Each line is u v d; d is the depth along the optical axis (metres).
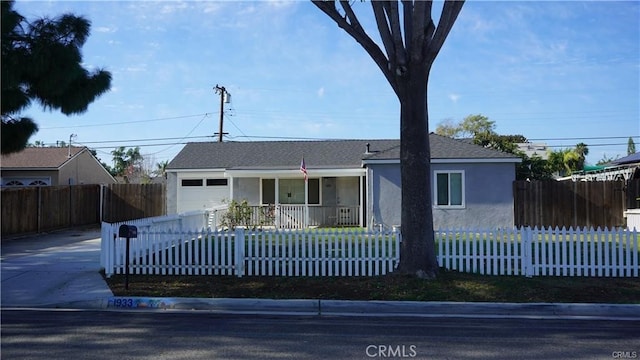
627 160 25.66
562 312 8.61
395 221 20.02
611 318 8.30
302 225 22.83
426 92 10.23
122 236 9.90
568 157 40.53
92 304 9.11
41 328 7.45
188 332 7.22
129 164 58.28
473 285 9.66
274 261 11.02
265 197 24.97
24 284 10.27
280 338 6.90
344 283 10.01
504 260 10.66
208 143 28.14
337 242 10.76
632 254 11.01
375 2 9.84
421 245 10.12
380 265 11.20
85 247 15.63
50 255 13.79
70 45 13.00
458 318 8.27
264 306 9.02
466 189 19.94
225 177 25.22
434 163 20.05
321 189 24.66
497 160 19.78
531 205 20.08
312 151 26.38
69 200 22.66
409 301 8.92
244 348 6.40
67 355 6.08
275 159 25.58
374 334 7.14
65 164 32.78
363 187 23.69
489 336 7.06
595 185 19.92
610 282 9.95
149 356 6.05
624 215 19.56
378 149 26.02
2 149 14.45
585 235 10.45
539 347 6.51
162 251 10.98
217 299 9.09
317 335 7.07
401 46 9.86
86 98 13.82
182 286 10.01
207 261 11.10
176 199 25.25
